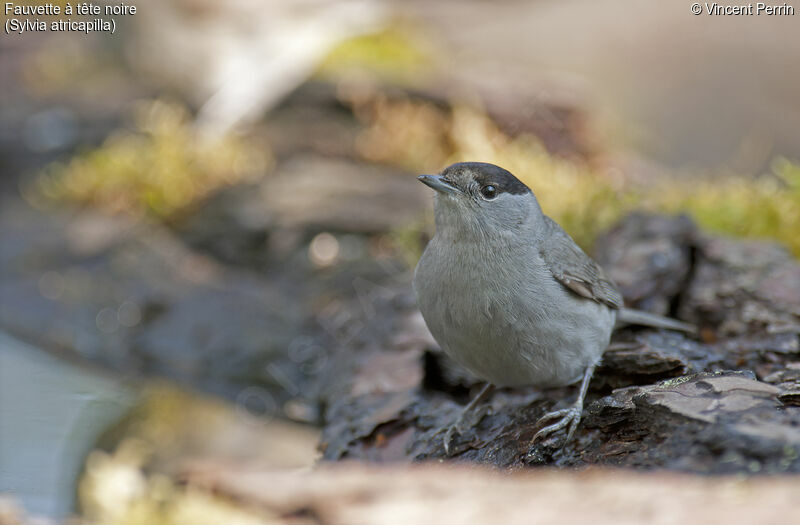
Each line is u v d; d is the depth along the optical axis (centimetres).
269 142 1557
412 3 1859
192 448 967
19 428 988
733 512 445
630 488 501
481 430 734
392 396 825
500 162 1320
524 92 1530
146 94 1761
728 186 1184
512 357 683
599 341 698
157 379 1188
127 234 1447
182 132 1587
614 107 1750
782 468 491
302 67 1602
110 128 1705
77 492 835
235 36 1638
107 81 1895
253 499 674
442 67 1716
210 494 722
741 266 870
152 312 1289
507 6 1933
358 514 549
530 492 523
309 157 1534
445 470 628
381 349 927
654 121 1730
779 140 1639
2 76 1981
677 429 560
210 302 1280
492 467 652
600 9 1953
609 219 1113
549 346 676
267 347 1184
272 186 1449
